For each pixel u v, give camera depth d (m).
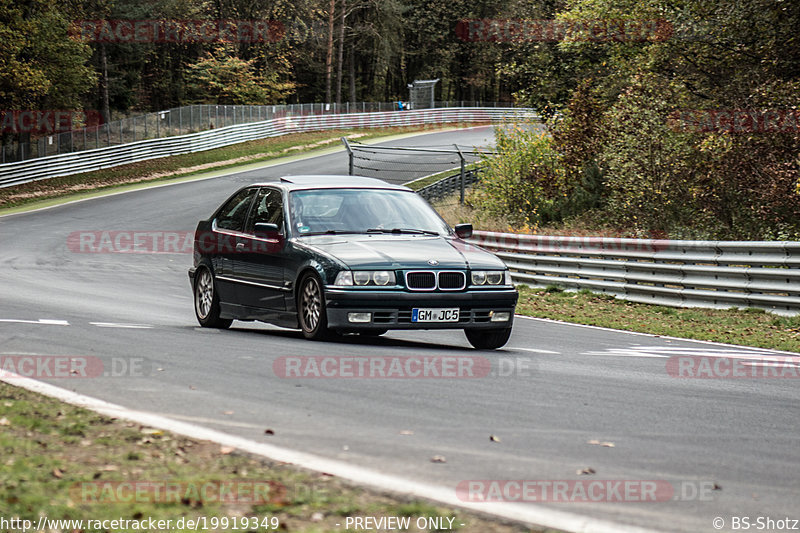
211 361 19.16
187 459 11.16
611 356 22.98
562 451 12.40
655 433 13.80
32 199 97.69
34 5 117.50
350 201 24.69
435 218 25.08
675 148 54.12
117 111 178.25
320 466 10.92
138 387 16.25
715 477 11.43
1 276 43.94
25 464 10.70
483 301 22.12
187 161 127.38
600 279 41.69
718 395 17.58
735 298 35.12
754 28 54.62
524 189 66.81
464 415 14.50
